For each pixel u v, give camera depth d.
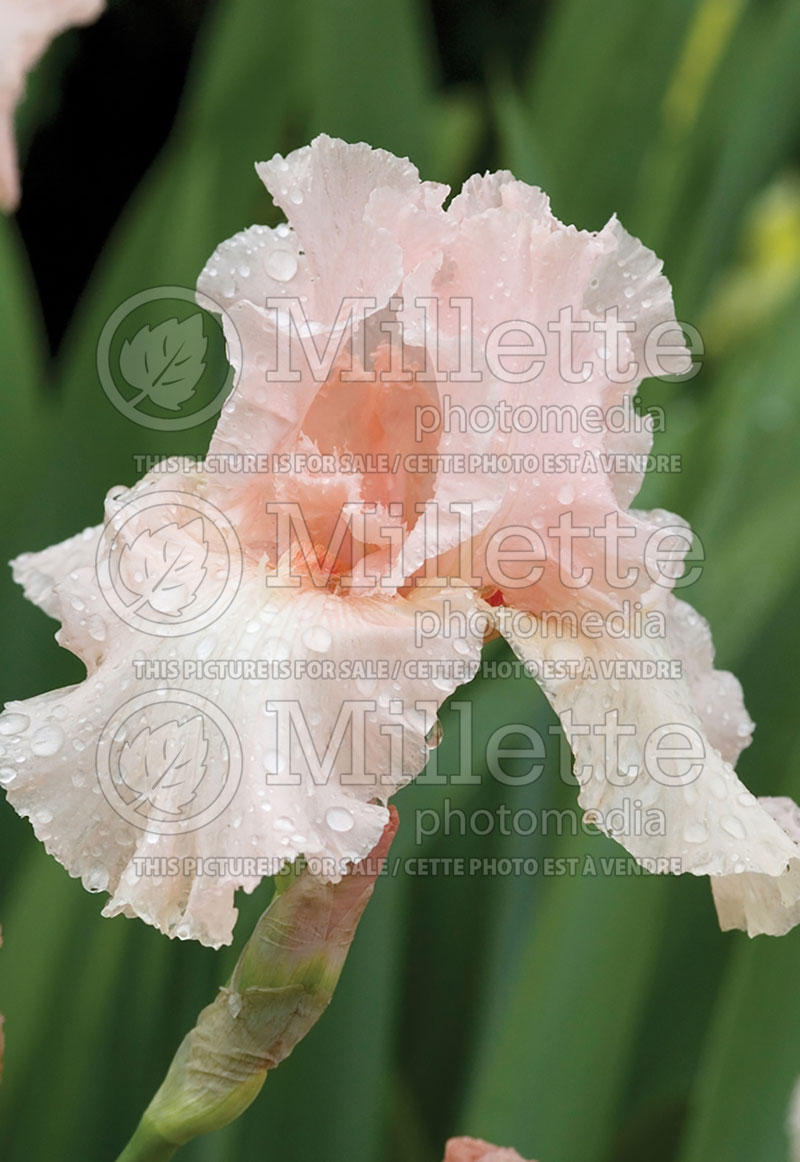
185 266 0.92
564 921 0.76
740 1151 0.72
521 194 0.61
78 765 0.57
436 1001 0.93
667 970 0.88
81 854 0.57
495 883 0.87
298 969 0.59
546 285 0.60
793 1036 0.72
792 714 0.89
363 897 0.59
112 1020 0.77
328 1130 0.76
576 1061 0.75
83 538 0.62
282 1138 0.76
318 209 0.61
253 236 0.60
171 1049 0.77
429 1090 0.91
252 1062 0.59
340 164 0.61
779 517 0.87
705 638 0.64
